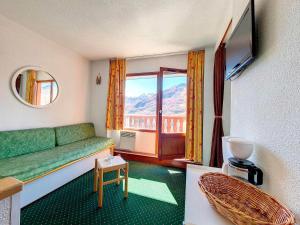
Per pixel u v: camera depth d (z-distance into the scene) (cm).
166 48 304
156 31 242
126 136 356
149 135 357
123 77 357
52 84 283
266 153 83
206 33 245
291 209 61
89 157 275
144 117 378
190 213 73
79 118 352
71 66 326
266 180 83
